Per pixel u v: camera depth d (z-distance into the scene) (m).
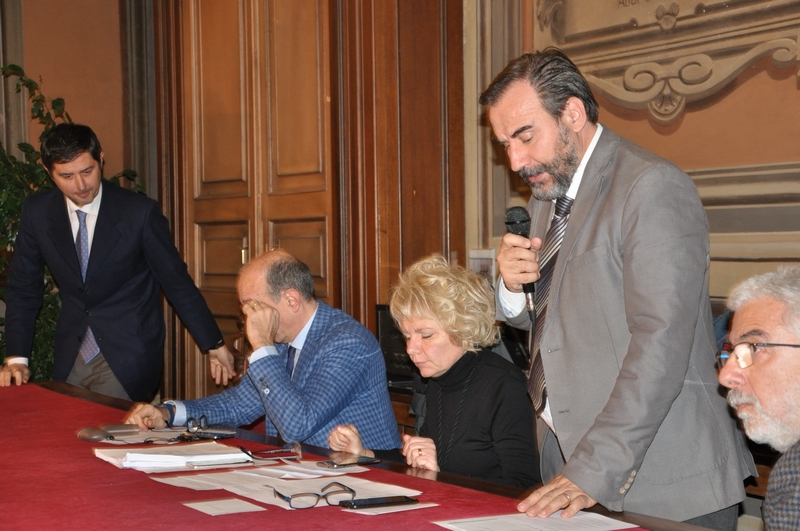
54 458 2.00
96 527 1.42
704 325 1.85
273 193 4.80
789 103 3.03
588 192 1.87
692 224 1.71
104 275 3.71
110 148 5.64
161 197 5.55
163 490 1.66
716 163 3.26
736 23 3.18
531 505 1.49
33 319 3.79
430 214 4.23
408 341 2.22
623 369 1.67
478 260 4.13
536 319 2.03
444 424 2.19
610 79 3.63
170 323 5.49
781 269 1.40
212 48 5.20
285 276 2.53
